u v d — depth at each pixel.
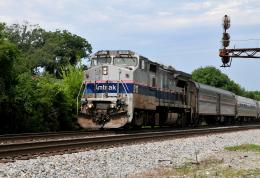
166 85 33.09
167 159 15.48
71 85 35.25
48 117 31.38
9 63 27.02
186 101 38.28
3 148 15.51
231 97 56.84
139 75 27.44
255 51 41.75
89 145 17.78
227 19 42.25
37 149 15.29
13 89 27.61
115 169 12.62
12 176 10.70
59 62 81.44
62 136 23.38
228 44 42.47
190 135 26.89
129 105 26.19
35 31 87.38
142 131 28.84
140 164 13.91
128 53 27.38
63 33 87.44
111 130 28.66
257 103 76.25
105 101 26.62
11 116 27.89
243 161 15.41
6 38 28.19
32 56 76.38
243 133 33.25
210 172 12.34
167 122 33.84
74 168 12.34
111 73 26.84
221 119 52.81
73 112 34.28
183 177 11.32
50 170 11.75
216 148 20.55
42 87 31.39
